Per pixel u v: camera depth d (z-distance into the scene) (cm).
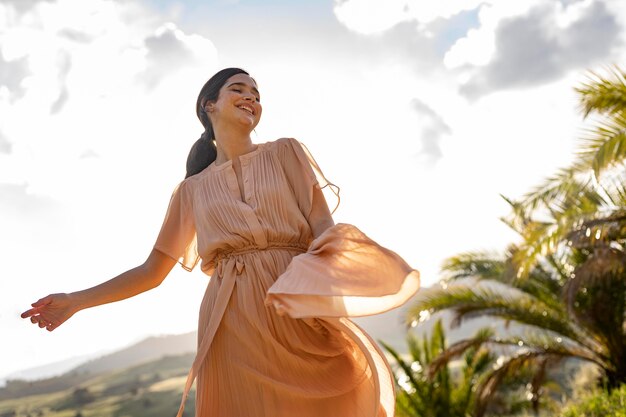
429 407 2180
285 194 342
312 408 316
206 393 328
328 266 290
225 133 357
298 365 318
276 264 331
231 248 338
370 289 282
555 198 1311
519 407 2158
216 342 329
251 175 345
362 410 325
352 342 329
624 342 1659
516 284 1689
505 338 1873
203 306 340
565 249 1559
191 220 370
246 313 323
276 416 315
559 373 2481
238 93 356
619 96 1159
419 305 1850
